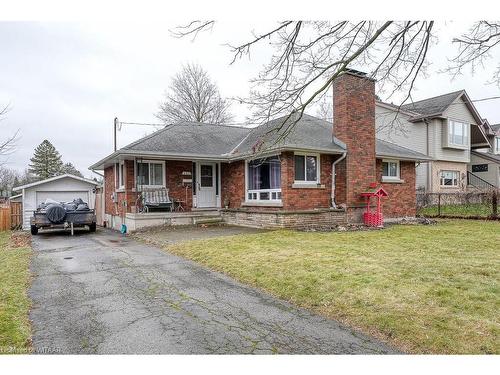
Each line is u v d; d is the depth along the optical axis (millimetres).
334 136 13672
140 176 13867
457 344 3373
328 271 5871
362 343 3564
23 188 17688
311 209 12875
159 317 4305
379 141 17391
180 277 6211
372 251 7602
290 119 6152
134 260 7727
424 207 20031
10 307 4586
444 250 7719
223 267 6727
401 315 4027
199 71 36125
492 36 5133
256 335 3773
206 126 18078
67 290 5477
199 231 12141
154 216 13492
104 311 4527
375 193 13023
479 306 4168
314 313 4398
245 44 5309
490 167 26734
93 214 14070
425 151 22516
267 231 11562
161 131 15922
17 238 12719
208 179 15609
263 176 13633
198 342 3619
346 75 13055
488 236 10078
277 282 5559
